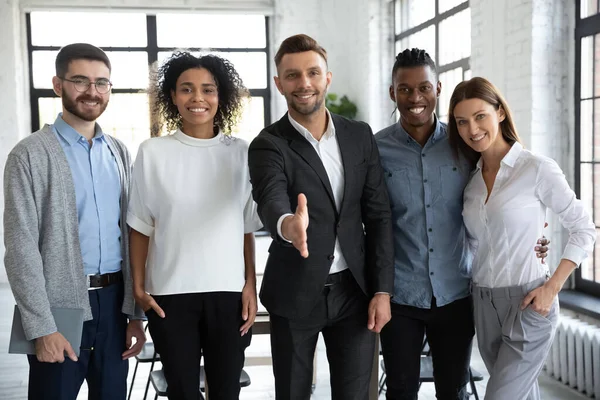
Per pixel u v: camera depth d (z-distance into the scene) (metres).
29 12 8.88
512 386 2.50
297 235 1.90
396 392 2.79
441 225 2.69
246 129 9.65
